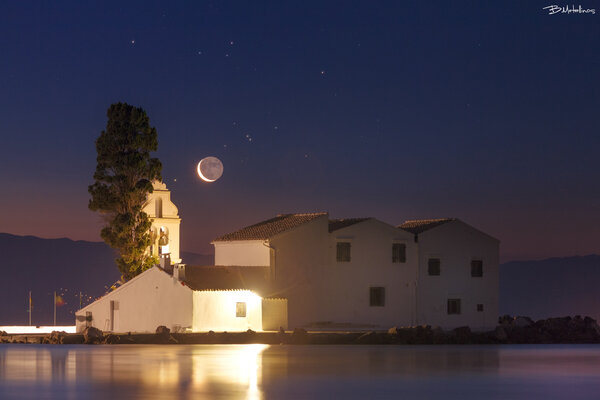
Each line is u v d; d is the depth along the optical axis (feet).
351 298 276.41
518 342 243.19
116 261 281.74
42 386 98.43
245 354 163.12
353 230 278.05
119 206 282.36
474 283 298.97
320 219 271.90
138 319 261.85
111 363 135.03
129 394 90.48
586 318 270.26
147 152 288.30
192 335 221.05
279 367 128.16
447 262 294.25
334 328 271.90
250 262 268.82
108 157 284.41
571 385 104.17
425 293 289.53
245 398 87.76
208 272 254.68
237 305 250.16
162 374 114.01
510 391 97.25
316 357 154.61
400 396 91.81
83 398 86.99
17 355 158.71
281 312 257.75
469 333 241.76
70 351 173.88
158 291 254.88
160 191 302.25
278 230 267.18
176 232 303.27
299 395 91.30
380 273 281.95
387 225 284.41
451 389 98.78
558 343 246.68
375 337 226.17
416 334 232.73
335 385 101.91
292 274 265.75
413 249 288.30
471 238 299.38
